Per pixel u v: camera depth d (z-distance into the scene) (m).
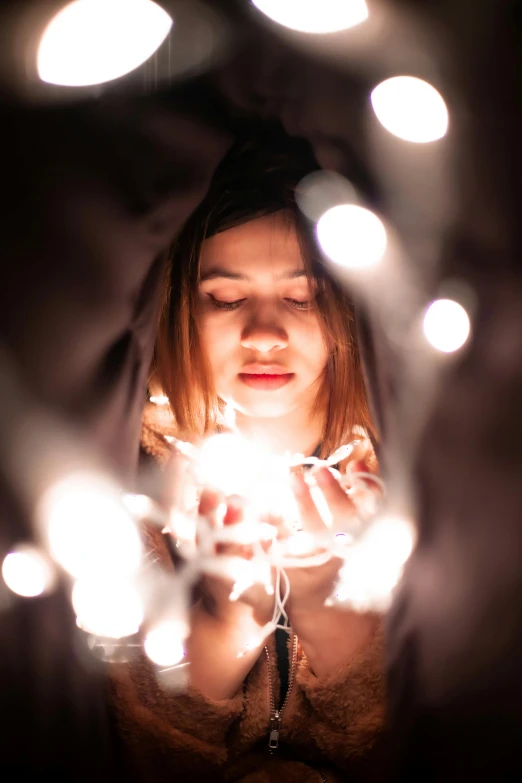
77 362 0.89
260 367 0.98
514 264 0.87
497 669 0.92
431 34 0.87
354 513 0.96
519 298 0.87
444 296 0.87
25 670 0.92
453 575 0.91
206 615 0.99
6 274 0.87
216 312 0.98
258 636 0.98
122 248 0.88
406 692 0.93
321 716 0.99
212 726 0.98
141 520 1.02
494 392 0.88
